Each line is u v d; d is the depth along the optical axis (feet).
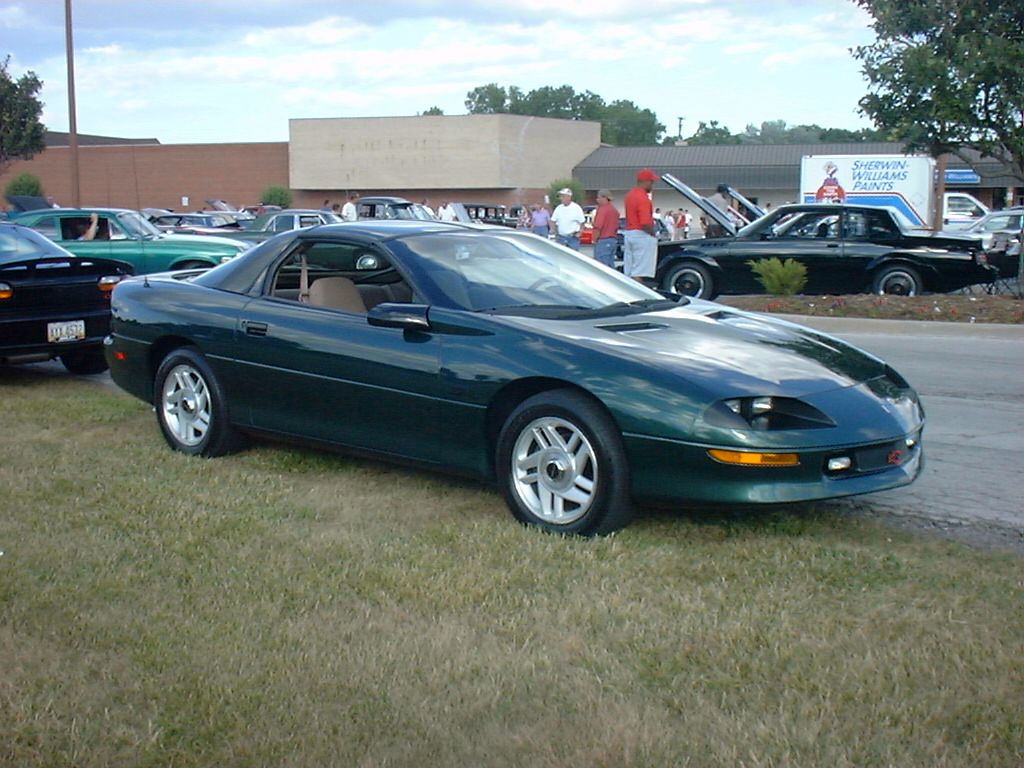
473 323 16.76
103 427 23.39
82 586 13.94
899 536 15.80
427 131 178.50
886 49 45.39
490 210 107.04
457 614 12.92
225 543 15.55
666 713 10.54
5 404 25.99
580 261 20.45
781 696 10.79
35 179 171.12
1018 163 44.62
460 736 10.20
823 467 14.92
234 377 19.75
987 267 46.62
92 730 10.43
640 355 15.57
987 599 13.15
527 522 16.12
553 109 437.99
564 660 11.69
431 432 17.10
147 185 191.83
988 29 43.42
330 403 18.29
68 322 28.40
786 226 49.93
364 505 17.44
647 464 15.01
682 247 51.26
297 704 10.82
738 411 14.75
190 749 10.09
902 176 110.11
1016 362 32.65
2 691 11.19
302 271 20.29
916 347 36.14
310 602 13.33
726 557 14.79
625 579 13.97
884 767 9.54
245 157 188.75
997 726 10.11
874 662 11.42
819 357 16.71
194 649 12.07
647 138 431.84
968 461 20.48
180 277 22.39
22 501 17.67
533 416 15.87
